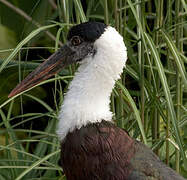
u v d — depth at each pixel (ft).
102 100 23.70
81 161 23.40
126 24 28.40
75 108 23.49
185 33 32.58
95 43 23.49
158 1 27.32
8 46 33.58
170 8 27.48
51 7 35.37
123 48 23.47
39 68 24.80
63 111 23.89
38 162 25.00
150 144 31.17
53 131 30.12
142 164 23.27
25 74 32.17
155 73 28.40
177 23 27.40
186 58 25.73
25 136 37.50
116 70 23.44
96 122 23.44
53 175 30.22
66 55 24.47
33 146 37.09
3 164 30.42
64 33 28.53
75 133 23.45
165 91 24.07
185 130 30.32
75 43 24.08
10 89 33.68
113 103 27.76
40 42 35.76
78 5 25.29
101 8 34.22
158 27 27.48
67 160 23.84
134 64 27.81
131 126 28.04
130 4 25.13
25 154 29.96
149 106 27.37
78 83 23.70
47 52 37.09
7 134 30.40
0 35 33.58
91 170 23.30
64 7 26.20
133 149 23.54
